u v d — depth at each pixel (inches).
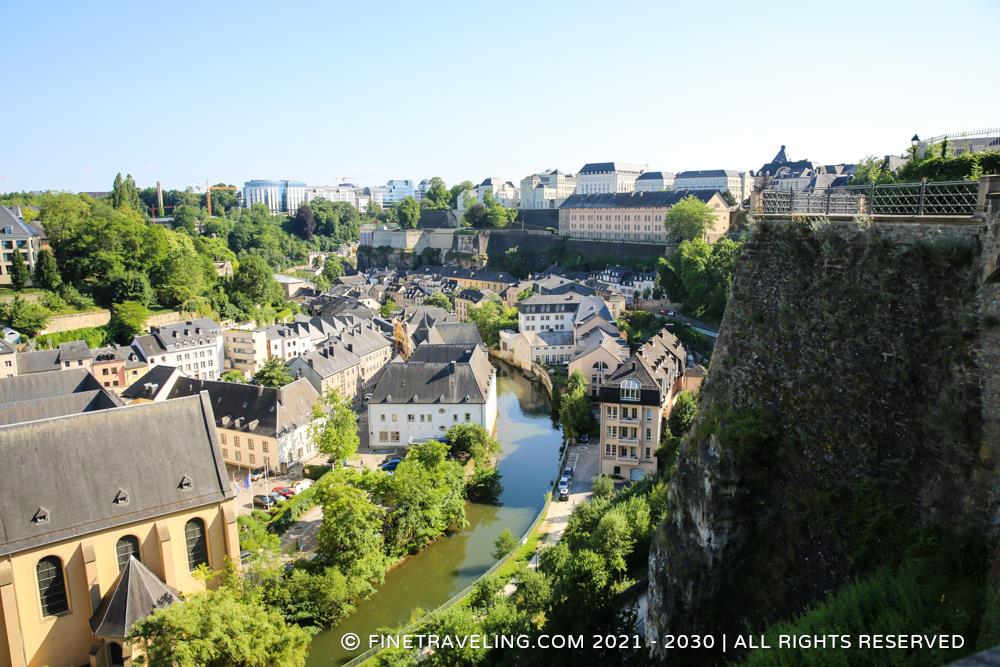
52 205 6225.4
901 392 909.2
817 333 1043.9
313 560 2362.2
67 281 6058.1
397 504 2645.2
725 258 5398.6
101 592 1907.0
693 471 1165.7
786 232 1138.0
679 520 1198.9
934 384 868.6
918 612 734.5
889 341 932.0
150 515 1964.8
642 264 7524.6
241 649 1537.9
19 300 5300.2
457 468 3029.0
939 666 650.8
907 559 821.9
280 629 1689.2
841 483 965.8
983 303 821.2
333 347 4835.1
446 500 2773.1
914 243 914.7
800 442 1040.2
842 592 836.6
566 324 6077.8
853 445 959.6
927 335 885.8
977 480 800.9
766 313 1157.1
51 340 5300.2
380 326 6466.5
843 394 986.1
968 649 677.9
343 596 2146.9
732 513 1080.8
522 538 2544.3
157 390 3951.8
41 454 1882.4
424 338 5246.1
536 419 4384.8
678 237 7440.9
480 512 2997.0
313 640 2094.0
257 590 2075.5
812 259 1075.3
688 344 4884.4
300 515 2864.2
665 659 1150.3
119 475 1969.7
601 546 1887.3
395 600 2310.5
